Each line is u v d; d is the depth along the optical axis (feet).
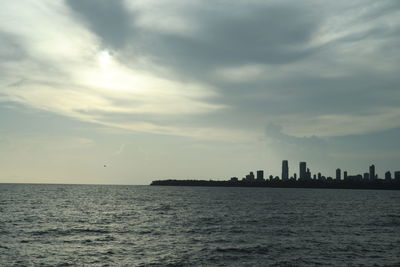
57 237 150.00
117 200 457.27
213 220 224.53
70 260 109.50
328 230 183.93
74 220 215.31
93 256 115.65
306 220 231.50
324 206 385.09
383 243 146.61
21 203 346.95
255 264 107.55
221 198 541.75
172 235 161.38
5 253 115.24
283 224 206.49
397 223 224.12
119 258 113.60
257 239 151.33
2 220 200.34
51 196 510.99
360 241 150.51
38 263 104.58
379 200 563.89
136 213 272.72
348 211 320.09
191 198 533.96
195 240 147.95
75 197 508.53
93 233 164.25
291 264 107.86
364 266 107.14
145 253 121.49
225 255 119.03
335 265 107.65
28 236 149.59
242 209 319.68
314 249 130.52
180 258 114.21
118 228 183.21
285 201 471.21
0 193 555.28
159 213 274.16
